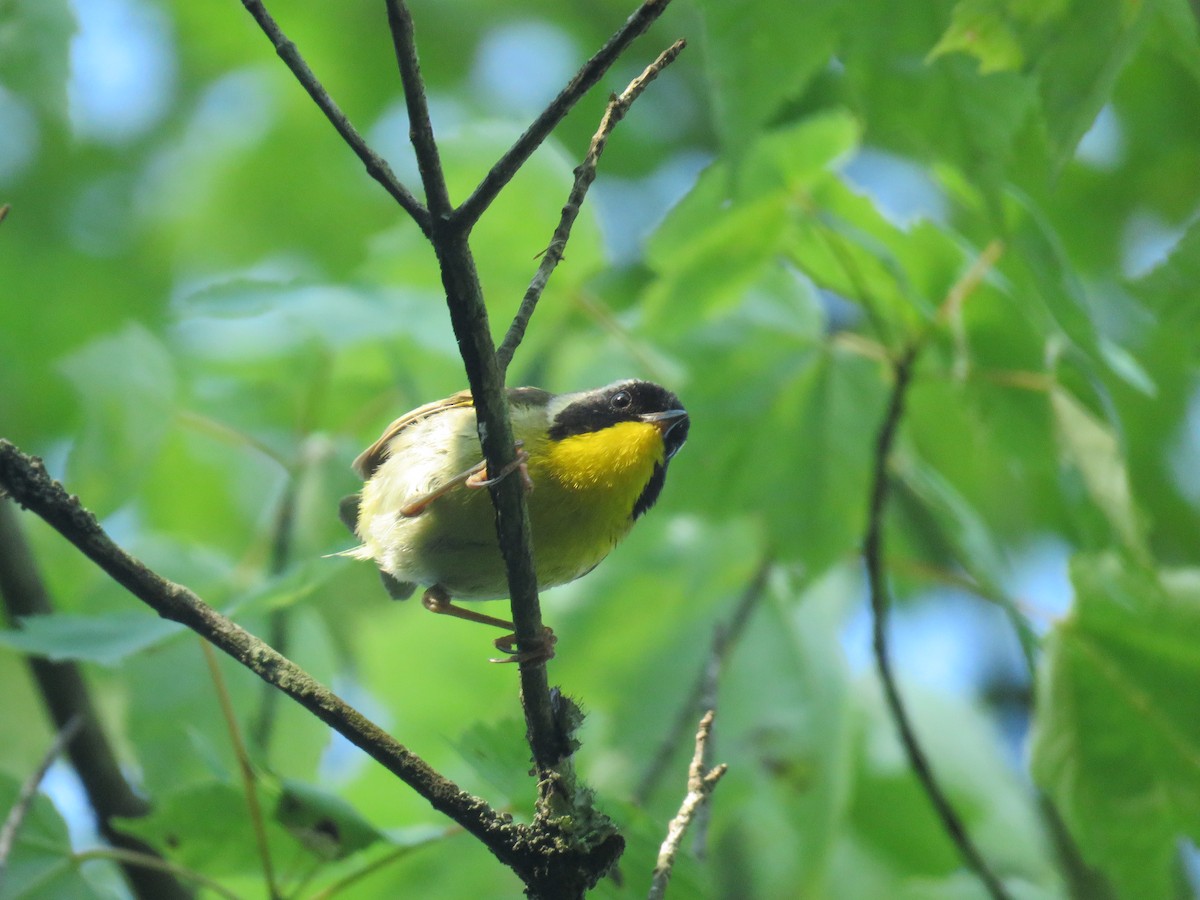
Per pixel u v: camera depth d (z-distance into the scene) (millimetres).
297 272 13906
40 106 9750
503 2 15359
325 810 7070
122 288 14133
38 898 7168
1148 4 6332
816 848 10578
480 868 10375
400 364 11227
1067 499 10047
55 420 13797
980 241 11359
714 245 9844
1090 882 11070
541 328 10984
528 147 5633
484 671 11984
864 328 12492
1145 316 12883
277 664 6289
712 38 7535
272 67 15125
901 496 12180
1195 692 9188
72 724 8602
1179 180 13773
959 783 12070
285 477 11930
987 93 7578
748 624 11273
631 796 9773
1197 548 13477
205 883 7242
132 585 6137
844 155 9250
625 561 11711
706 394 10844
